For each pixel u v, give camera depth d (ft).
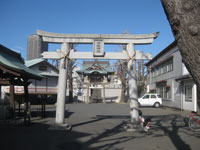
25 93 34.83
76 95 117.29
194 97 53.31
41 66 86.58
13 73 28.12
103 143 20.81
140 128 27.61
